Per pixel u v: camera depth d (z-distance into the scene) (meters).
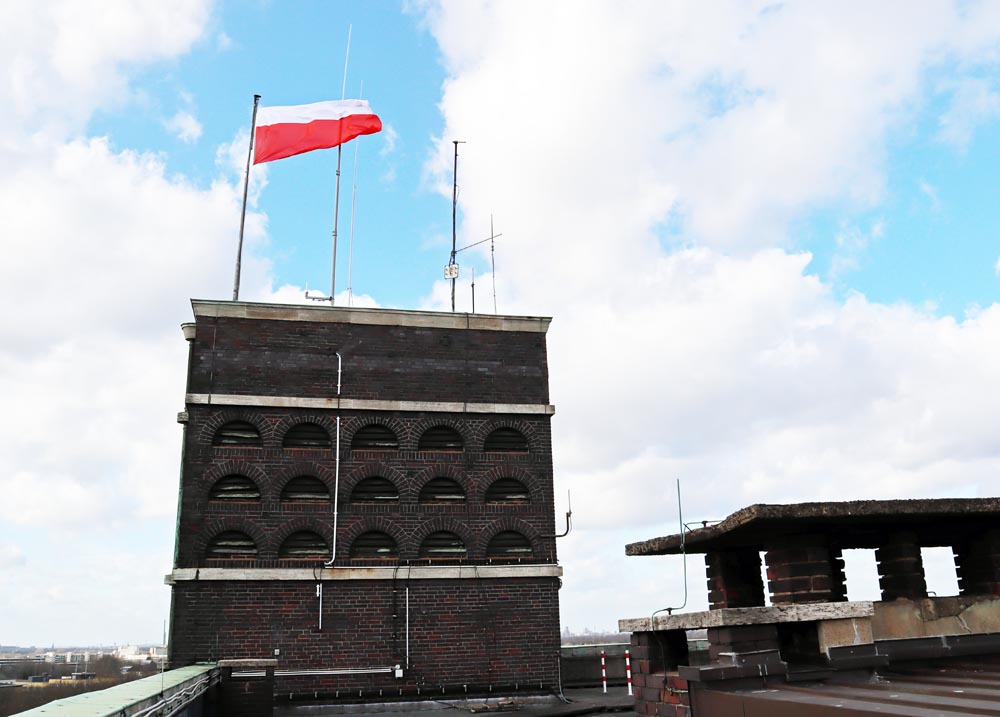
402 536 23.34
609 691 24.86
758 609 9.15
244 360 23.66
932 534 11.25
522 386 25.33
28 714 6.67
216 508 22.47
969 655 10.08
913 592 10.52
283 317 24.22
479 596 23.27
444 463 24.14
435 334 25.11
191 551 22.03
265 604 22.02
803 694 8.16
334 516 23.05
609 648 27.62
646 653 10.55
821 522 9.96
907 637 10.12
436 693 22.31
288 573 22.23
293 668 21.72
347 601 22.50
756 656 9.05
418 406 24.25
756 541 11.43
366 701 21.88
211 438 22.91
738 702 8.16
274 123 28.09
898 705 6.77
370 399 24.06
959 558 11.30
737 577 12.29
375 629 22.45
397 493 23.67
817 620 9.41
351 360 24.31
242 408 23.23
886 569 10.97
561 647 24.75
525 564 23.81
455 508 23.91
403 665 22.31
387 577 22.77
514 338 25.75
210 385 23.25
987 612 10.45
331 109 28.38
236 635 21.66
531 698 22.56
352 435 23.78
